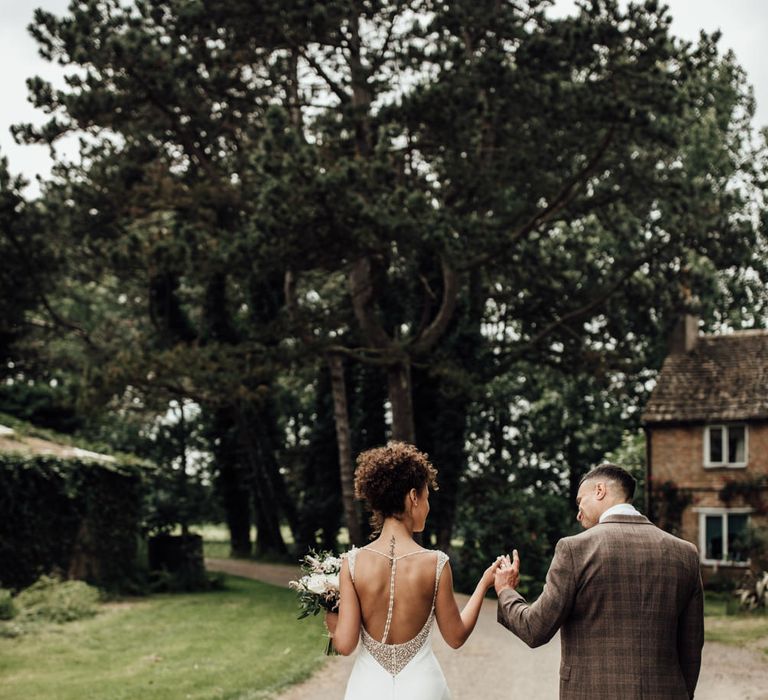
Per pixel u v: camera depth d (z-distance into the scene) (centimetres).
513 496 2775
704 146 3897
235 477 3628
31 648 1361
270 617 1770
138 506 2261
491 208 2652
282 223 2108
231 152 2844
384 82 2614
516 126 2484
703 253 2941
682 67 2419
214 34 2483
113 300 4350
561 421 4184
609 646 418
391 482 446
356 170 2109
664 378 3188
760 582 2217
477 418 4312
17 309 3066
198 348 2508
